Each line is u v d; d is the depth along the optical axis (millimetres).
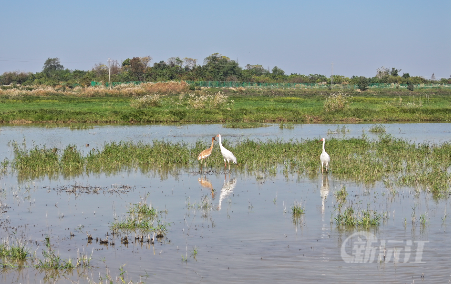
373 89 97500
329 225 12055
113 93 74125
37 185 17078
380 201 14422
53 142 29125
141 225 12109
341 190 15234
